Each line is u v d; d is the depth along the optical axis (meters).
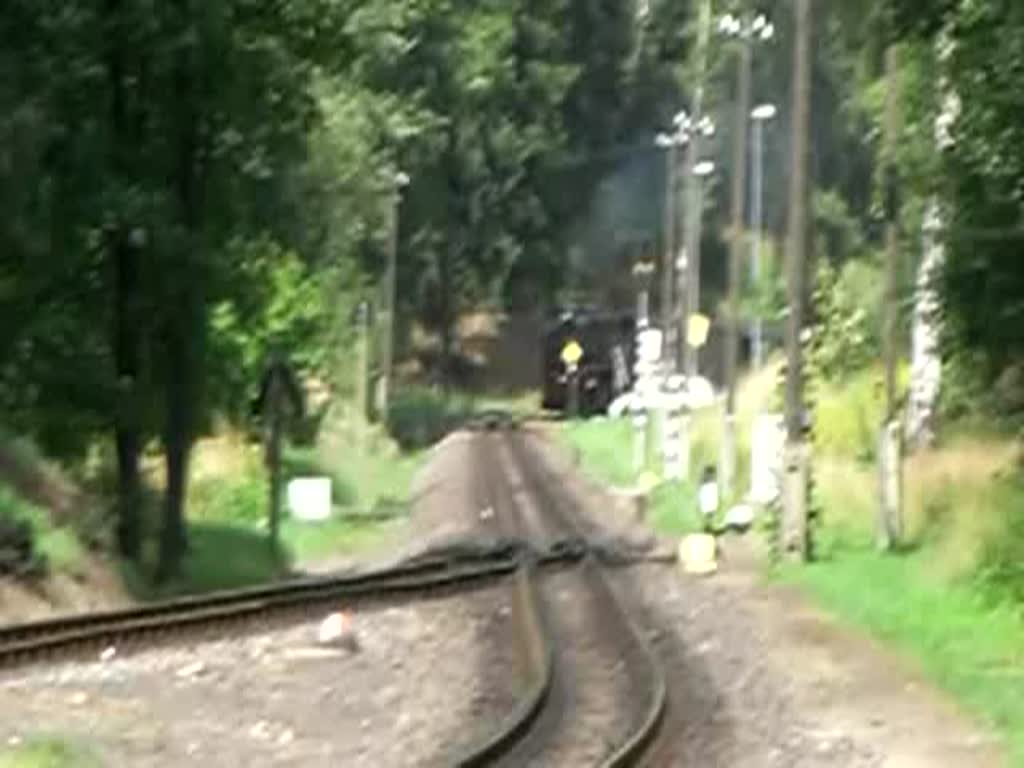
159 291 86.12
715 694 51.44
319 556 112.31
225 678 52.69
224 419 127.88
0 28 81.81
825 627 67.62
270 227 92.12
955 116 71.25
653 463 171.38
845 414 123.38
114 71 84.62
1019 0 65.69
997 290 75.31
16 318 84.25
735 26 199.62
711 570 89.38
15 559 66.00
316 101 94.62
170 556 86.75
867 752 43.44
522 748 41.88
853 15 89.12
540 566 91.19
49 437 86.38
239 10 85.75
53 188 82.94
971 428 94.62
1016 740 44.38
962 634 61.66
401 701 49.47
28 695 47.44
